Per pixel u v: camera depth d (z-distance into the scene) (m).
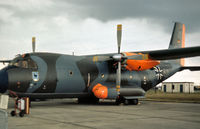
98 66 17.38
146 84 19.80
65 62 15.90
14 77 13.19
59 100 23.09
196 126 7.95
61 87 15.25
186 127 7.74
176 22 22.78
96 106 15.80
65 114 10.94
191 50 15.73
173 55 16.95
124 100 17.47
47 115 10.52
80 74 16.19
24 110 9.93
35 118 9.49
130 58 16.64
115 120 9.13
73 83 15.80
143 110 13.26
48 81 14.55
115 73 17.92
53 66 15.06
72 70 15.85
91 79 16.75
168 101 22.02
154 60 18.23
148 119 9.53
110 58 16.45
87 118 9.62
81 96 16.72
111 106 15.94
